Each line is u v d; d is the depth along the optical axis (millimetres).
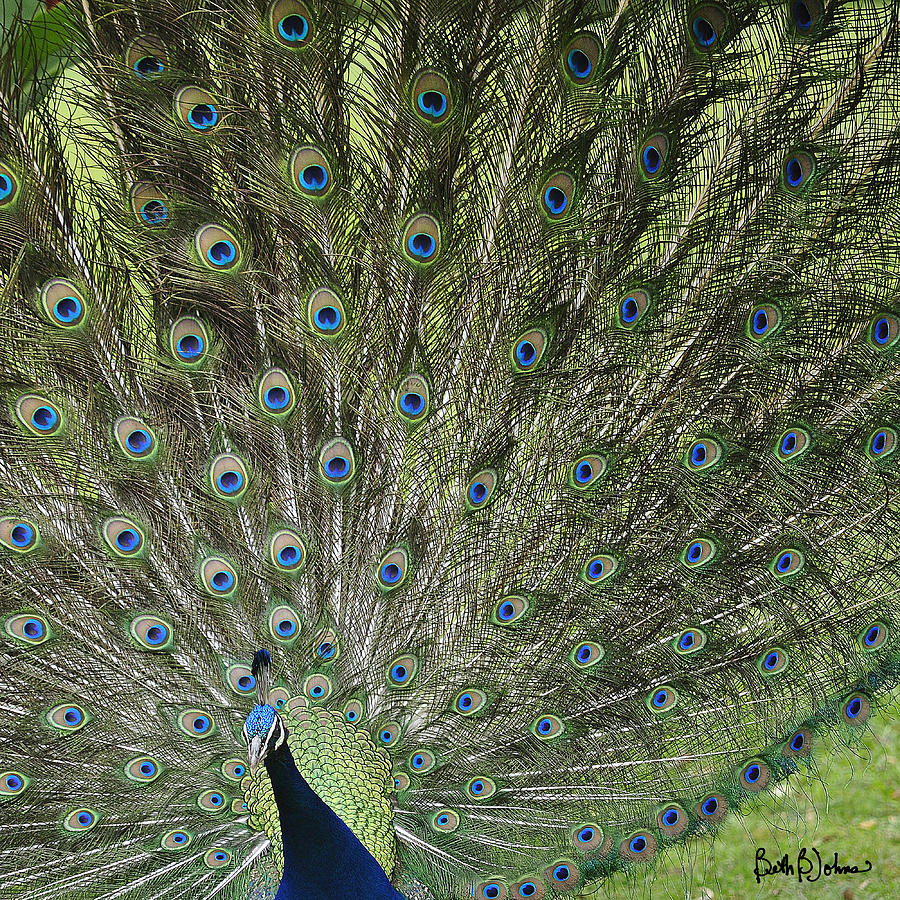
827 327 4059
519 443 4098
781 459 4141
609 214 3855
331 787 3914
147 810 4043
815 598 4172
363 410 4039
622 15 3633
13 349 3736
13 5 3398
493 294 3928
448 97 3619
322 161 3684
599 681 4180
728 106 3801
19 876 3834
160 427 3947
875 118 3824
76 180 3662
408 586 4145
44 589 3889
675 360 4066
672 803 4227
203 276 3811
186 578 4051
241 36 3500
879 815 5578
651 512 4145
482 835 4195
